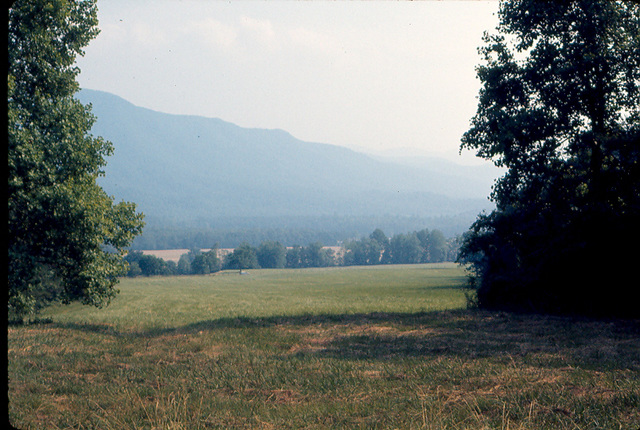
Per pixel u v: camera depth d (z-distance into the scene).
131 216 25.64
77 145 23.22
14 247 21.31
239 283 125.38
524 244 26.58
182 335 20.55
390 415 7.53
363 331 20.53
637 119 23.45
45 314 38.78
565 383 9.08
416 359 13.22
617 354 13.13
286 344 17.19
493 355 13.42
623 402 7.50
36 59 23.41
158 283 127.12
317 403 8.75
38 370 12.36
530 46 25.88
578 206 24.84
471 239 28.47
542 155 25.31
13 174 21.03
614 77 23.61
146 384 10.64
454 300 48.09
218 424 7.55
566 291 24.83
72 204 21.81
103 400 9.16
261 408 8.44
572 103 24.20
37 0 22.53
